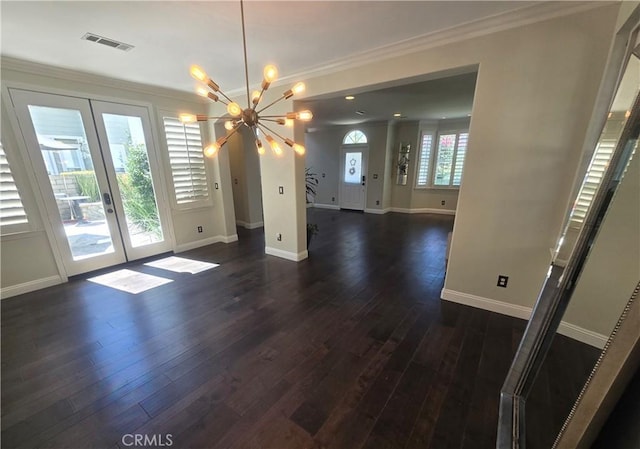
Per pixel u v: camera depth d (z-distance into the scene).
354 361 1.97
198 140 4.39
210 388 1.74
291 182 3.74
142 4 1.75
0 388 1.76
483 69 2.18
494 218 2.40
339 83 2.95
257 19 1.96
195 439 1.42
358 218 7.05
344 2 1.76
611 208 1.18
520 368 1.54
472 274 2.62
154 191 4.01
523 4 1.83
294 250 3.96
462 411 1.57
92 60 2.71
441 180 7.43
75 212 3.33
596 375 0.79
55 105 3.02
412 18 1.98
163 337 2.25
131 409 1.60
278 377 1.82
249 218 5.85
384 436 1.43
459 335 2.25
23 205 2.94
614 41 1.71
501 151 2.25
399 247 4.60
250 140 5.62
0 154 2.74
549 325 1.44
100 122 3.38
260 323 2.44
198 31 2.12
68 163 3.21
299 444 1.39
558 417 1.33
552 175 2.11
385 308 2.67
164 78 3.33
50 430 1.48
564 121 1.99
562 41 1.89
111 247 3.71
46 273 3.16
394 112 5.87
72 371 1.89
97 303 2.79
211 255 4.23
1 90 2.68
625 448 0.72
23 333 2.32
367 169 7.76
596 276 1.24
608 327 1.21
